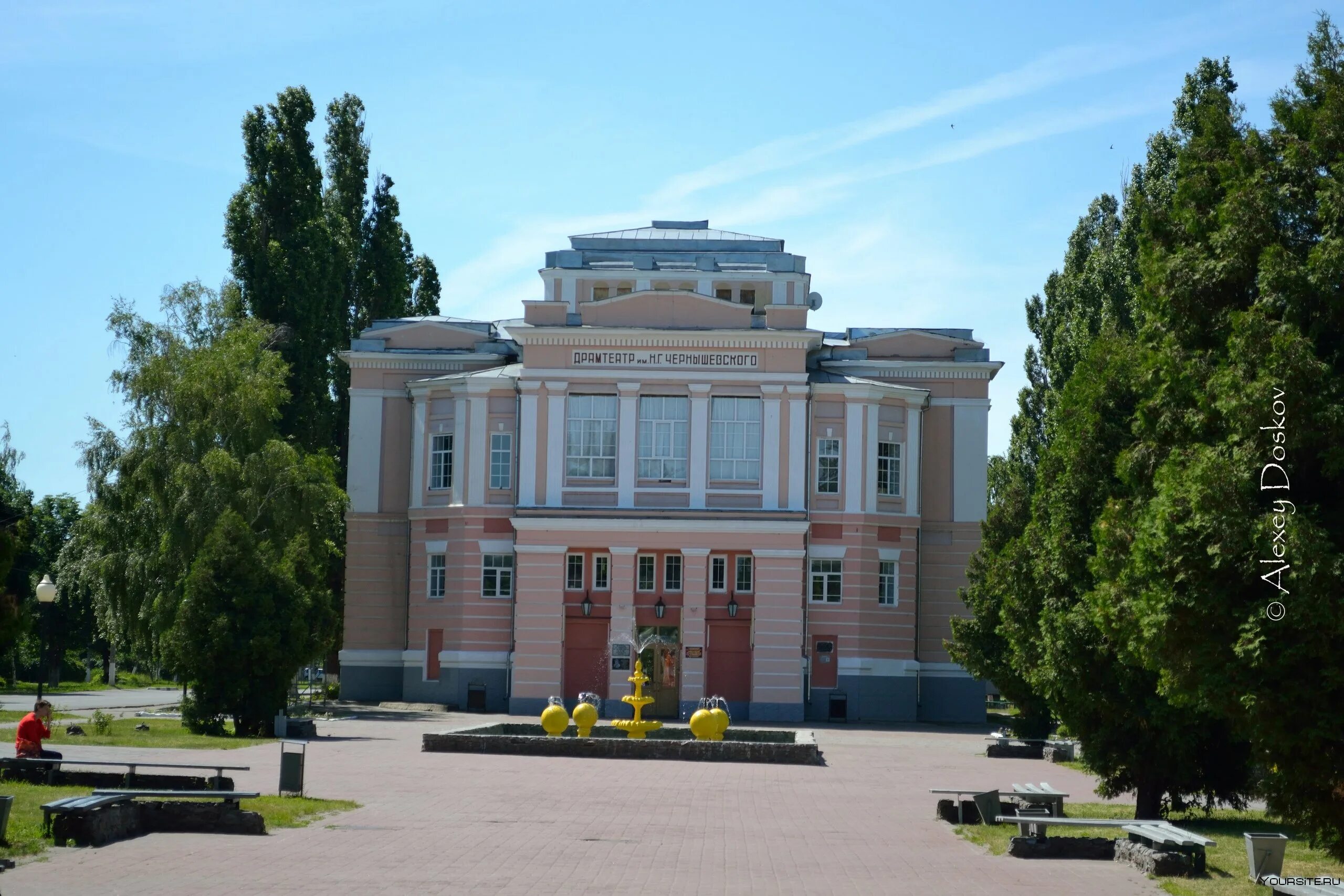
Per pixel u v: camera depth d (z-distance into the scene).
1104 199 68.75
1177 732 24.95
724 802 26.69
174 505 52.41
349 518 62.09
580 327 57.31
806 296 63.25
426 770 31.47
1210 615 18.14
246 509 52.50
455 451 59.41
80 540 55.78
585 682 56.88
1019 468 75.62
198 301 60.12
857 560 58.28
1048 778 34.16
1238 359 18.17
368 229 78.44
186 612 41.81
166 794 20.41
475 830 21.39
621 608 56.50
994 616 42.75
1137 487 22.30
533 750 36.72
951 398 61.66
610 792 27.95
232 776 28.38
